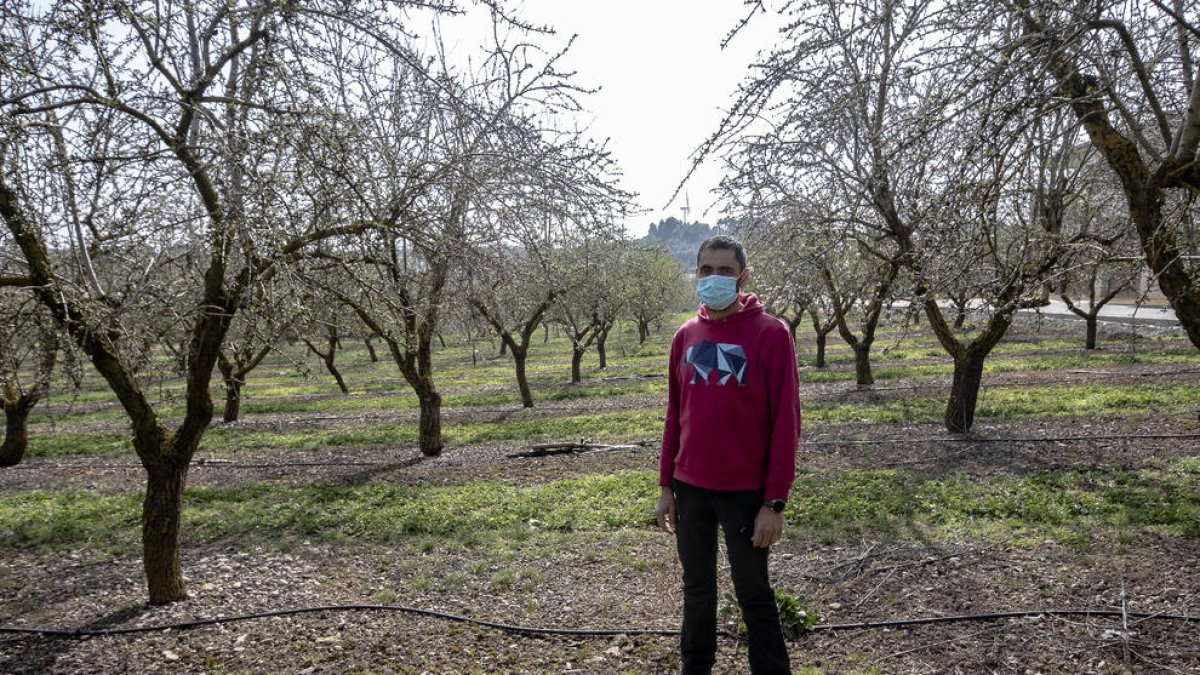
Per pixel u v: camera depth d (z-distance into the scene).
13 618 5.35
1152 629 4.16
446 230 6.29
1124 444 9.05
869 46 5.86
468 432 14.38
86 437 15.29
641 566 5.86
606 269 12.71
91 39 4.40
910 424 11.81
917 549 5.85
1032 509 6.57
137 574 6.33
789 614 4.52
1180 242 4.36
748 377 3.06
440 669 4.22
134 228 5.09
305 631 4.82
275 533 7.62
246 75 4.83
